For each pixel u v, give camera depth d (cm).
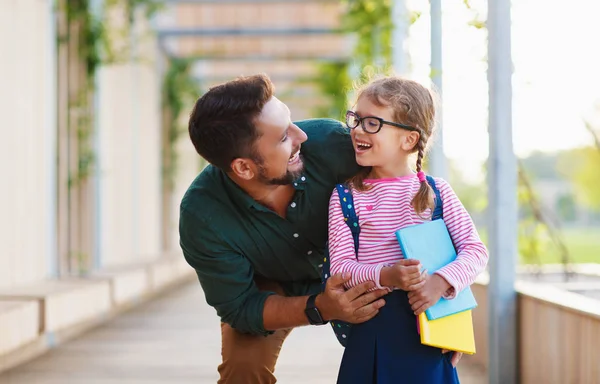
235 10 1179
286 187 298
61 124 819
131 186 1130
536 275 613
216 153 282
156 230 1331
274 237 302
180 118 1476
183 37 1305
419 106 278
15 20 702
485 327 530
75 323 675
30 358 630
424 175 280
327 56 1345
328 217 293
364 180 282
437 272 262
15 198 702
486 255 275
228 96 278
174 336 737
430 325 262
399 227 274
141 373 570
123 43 1030
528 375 442
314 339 725
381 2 851
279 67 1509
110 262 1009
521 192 596
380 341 269
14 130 700
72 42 844
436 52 615
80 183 863
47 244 776
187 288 1198
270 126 277
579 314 374
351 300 264
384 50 835
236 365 320
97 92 879
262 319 294
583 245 2228
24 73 720
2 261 675
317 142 299
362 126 277
